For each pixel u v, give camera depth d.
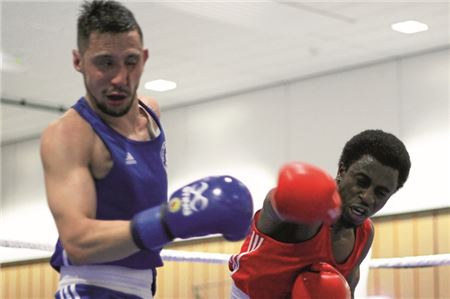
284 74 8.21
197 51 7.46
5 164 11.13
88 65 1.75
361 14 6.52
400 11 6.46
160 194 1.95
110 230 1.61
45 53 7.47
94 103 1.85
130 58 1.74
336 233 2.11
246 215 1.58
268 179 8.44
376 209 2.00
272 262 2.05
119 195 1.87
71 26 6.70
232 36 7.05
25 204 10.74
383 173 1.95
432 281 6.69
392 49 7.43
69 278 1.90
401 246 6.95
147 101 2.16
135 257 1.90
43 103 9.20
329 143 7.99
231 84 8.57
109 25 1.72
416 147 7.36
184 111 9.34
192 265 8.14
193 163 9.16
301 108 8.27
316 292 1.98
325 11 6.44
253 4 6.24
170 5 6.27
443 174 7.14
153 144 1.96
